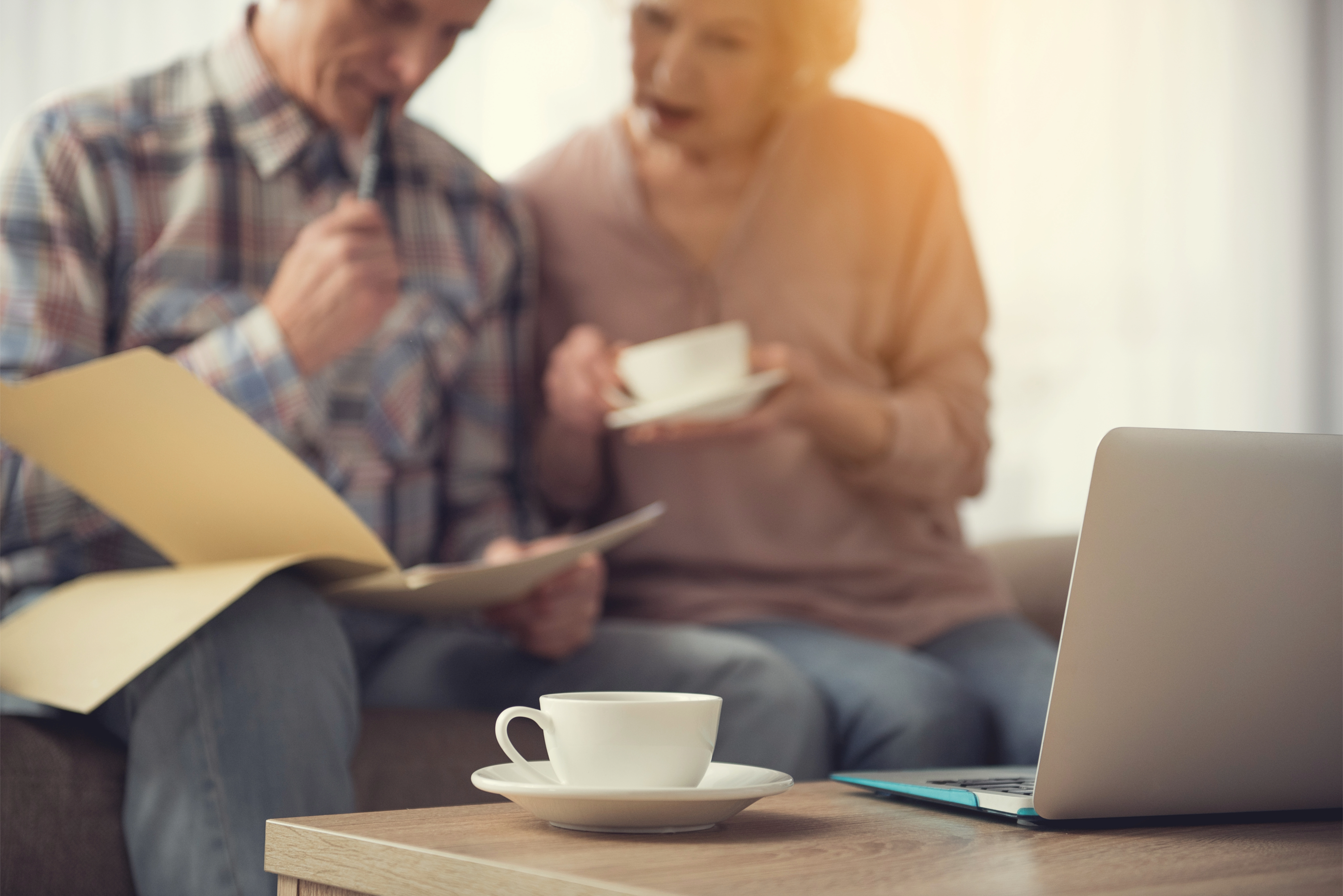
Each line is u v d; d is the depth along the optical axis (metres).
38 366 1.08
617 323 1.49
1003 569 1.82
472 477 1.42
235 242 1.25
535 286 1.52
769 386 1.25
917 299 1.58
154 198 1.22
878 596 1.47
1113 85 2.71
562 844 0.54
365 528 0.85
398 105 1.29
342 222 1.13
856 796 0.73
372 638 1.29
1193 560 0.61
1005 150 2.61
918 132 1.63
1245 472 0.61
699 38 1.41
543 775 0.63
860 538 1.49
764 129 1.58
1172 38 2.80
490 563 1.15
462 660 1.23
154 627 0.81
